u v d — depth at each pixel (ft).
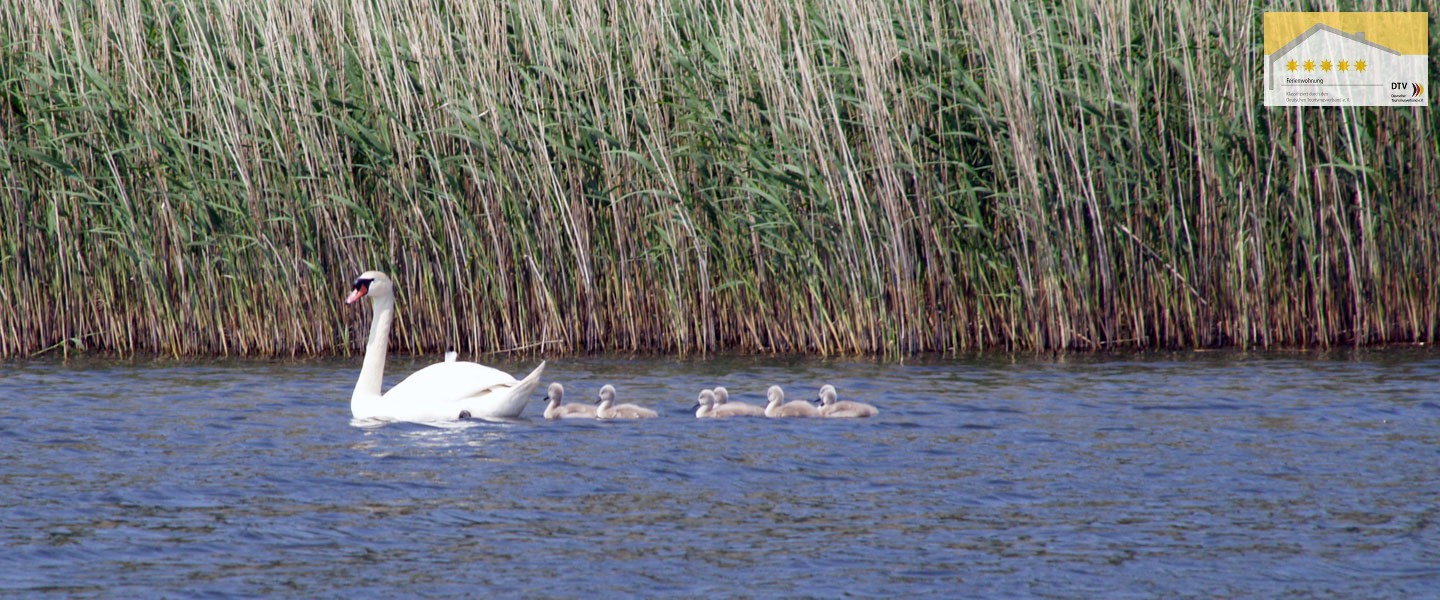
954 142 62.85
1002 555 30.50
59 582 28.71
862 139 63.10
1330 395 48.98
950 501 34.55
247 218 63.21
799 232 62.49
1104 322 63.36
